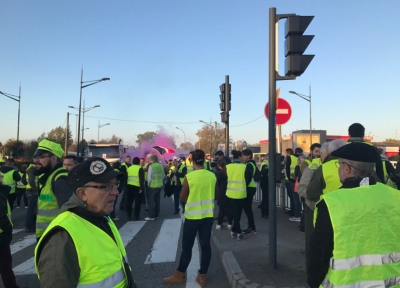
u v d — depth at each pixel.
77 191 1.95
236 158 8.55
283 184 10.90
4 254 4.03
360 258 1.97
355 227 1.98
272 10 5.28
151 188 10.52
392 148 38.66
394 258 2.01
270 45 5.29
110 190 2.01
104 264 1.79
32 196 8.78
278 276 4.82
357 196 2.05
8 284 4.05
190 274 5.50
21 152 47.50
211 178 5.09
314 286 2.12
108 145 24.48
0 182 4.10
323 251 2.02
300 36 5.01
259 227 8.55
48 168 3.92
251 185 7.61
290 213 10.05
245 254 6.00
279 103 6.92
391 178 6.07
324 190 3.88
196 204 4.94
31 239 8.05
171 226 9.43
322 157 4.54
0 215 3.83
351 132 4.17
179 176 11.69
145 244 7.46
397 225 2.05
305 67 5.02
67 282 1.64
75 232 1.75
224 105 10.34
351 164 2.21
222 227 8.67
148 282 5.18
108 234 1.96
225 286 4.98
